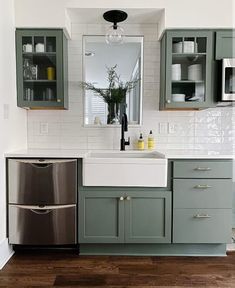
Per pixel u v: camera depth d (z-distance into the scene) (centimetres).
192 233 216
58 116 268
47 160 212
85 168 211
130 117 269
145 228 216
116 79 267
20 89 239
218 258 218
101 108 268
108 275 191
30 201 213
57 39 235
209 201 214
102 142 270
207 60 237
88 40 265
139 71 267
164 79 242
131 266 204
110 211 215
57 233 215
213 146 268
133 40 266
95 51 266
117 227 216
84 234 216
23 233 215
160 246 223
